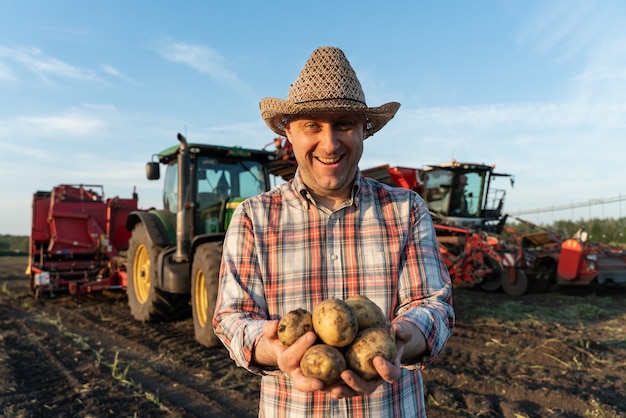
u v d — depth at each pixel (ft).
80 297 33.45
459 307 28.37
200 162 21.63
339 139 5.06
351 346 4.02
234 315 5.02
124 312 27.63
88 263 33.76
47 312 28.07
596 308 26.32
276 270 5.29
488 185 39.27
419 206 5.54
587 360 16.61
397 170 29.35
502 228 39.81
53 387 15.11
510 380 14.78
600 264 30.76
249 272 5.30
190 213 21.18
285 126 5.71
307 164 5.21
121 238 34.53
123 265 31.01
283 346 4.22
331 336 3.95
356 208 5.41
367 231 5.33
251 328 4.63
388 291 5.17
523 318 24.50
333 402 4.93
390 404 5.01
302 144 5.13
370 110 5.14
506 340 19.75
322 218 5.37
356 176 5.44
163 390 14.84
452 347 18.94
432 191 40.14
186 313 24.47
